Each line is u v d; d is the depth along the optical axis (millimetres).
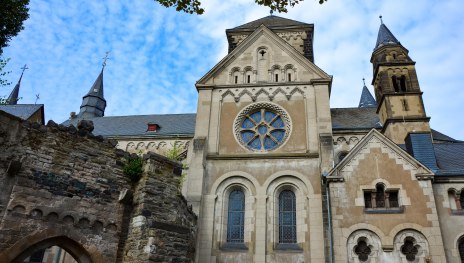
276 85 27812
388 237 19609
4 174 13492
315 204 23031
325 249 21016
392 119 31438
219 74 29016
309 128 25828
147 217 15516
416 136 24188
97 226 15062
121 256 15336
